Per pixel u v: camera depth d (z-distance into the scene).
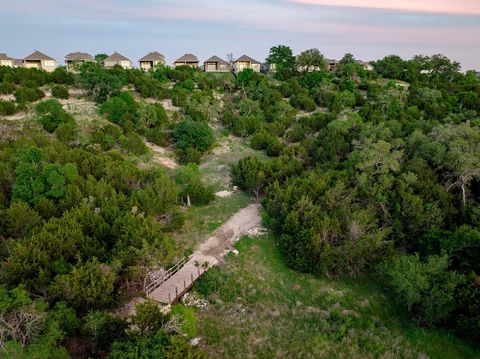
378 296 33.09
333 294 32.97
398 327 30.09
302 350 26.41
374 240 34.31
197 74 104.69
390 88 82.88
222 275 33.44
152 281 30.06
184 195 45.75
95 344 22.91
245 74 101.50
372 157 43.16
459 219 37.19
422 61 112.81
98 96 75.69
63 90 75.94
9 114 63.50
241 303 31.12
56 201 36.81
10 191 39.25
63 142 53.41
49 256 27.50
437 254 33.53
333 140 57.47
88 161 45.22
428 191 39.75
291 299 32.34
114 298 27.19
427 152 44.41
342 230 35.84
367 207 39.03
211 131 65.81
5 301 21.42
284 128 72.56
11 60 113.31
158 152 62.19
